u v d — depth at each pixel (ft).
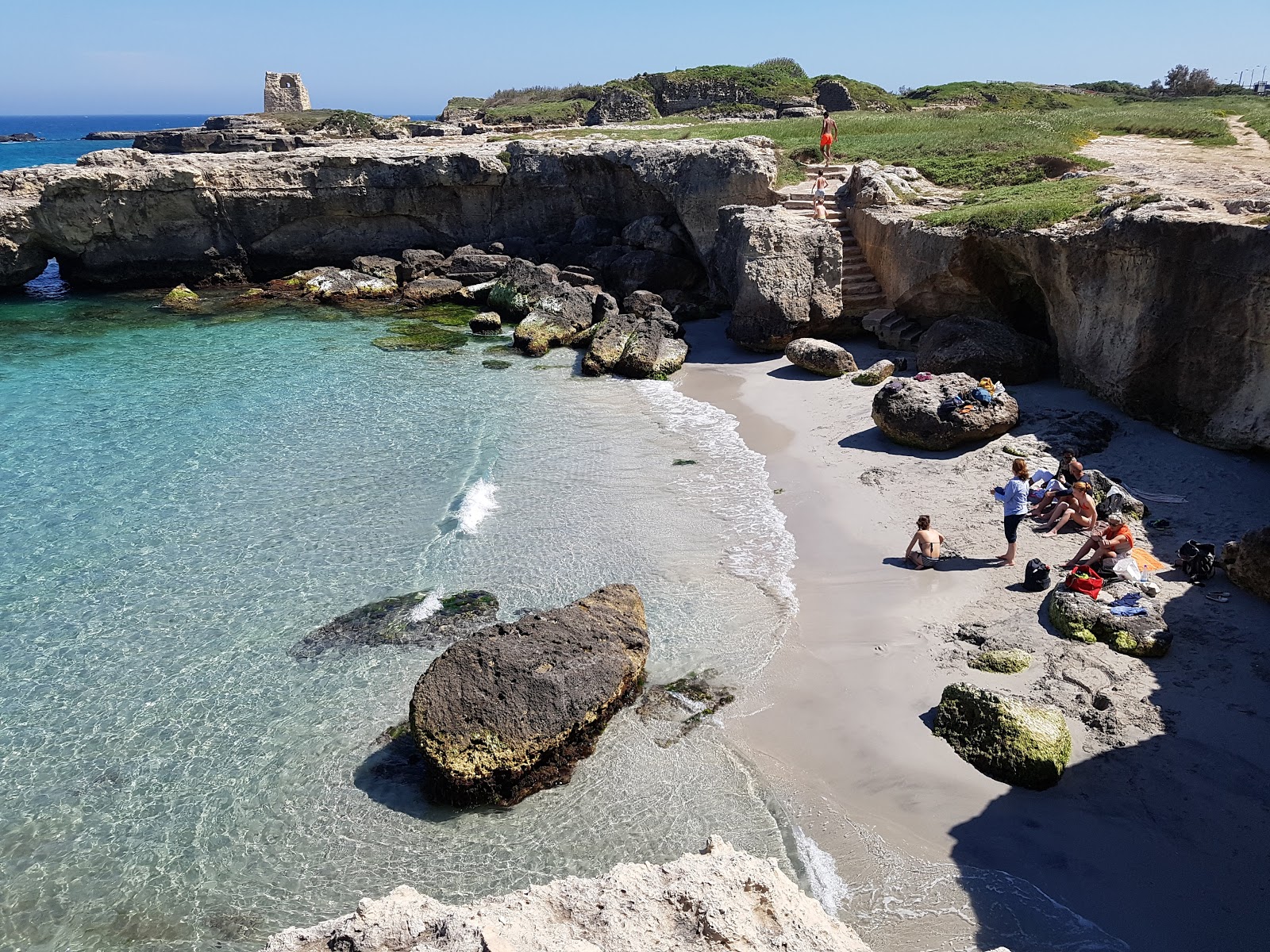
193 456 73.20
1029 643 45.44
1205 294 63.98
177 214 135.44
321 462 72.28
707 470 70.74
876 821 36.40
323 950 26.02
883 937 31.37
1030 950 30.42
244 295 132.77
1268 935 30.07
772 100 194.29
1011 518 52.44
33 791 39.37
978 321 83.97
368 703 44.68
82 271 136.36
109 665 47.47
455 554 57.98
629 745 41.60
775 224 102.32
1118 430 70.08
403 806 38.58
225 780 39.99
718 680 45.68
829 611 50.80
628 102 193.57
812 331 100.89
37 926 33.19
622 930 25.34
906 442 71.67
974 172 113.29
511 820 37.83
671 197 124.57
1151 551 53.16
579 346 107.14
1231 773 36.42
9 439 76.13
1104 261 72.79
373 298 130.62
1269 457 62.75
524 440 77.15
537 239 143.13
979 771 38.17
